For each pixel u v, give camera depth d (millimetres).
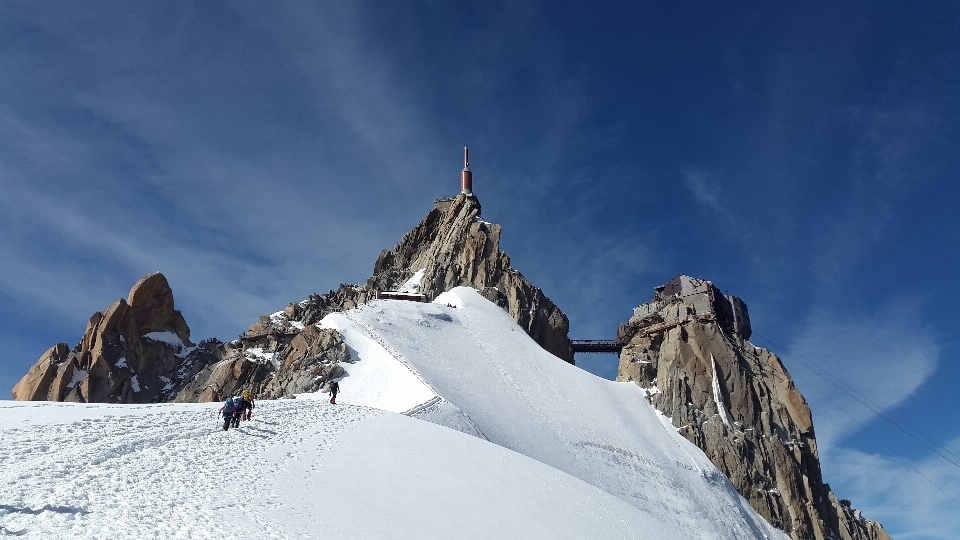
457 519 28219
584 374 96250
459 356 86250
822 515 89250
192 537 20375
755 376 104062
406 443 38625
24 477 24031
